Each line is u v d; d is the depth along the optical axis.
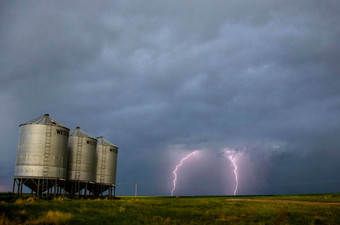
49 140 52.62
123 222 22.38
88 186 68.62
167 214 29.95
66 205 36.06
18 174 51.03
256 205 49.16
